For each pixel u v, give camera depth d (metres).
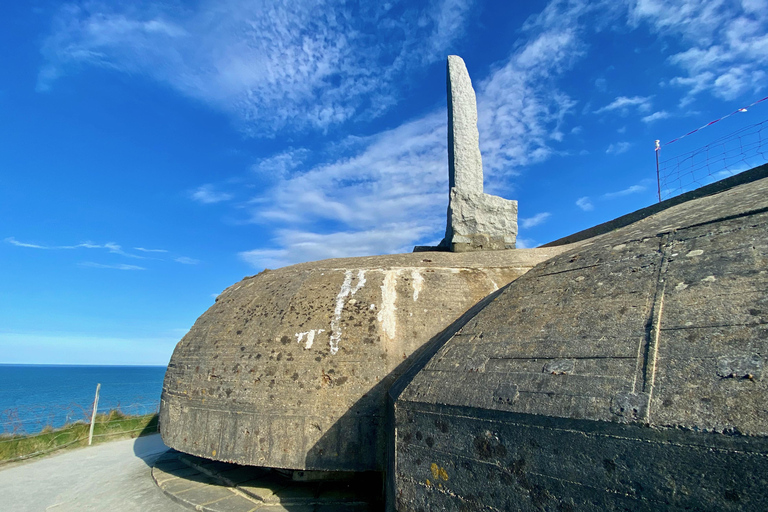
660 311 2.66
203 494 5.83
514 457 2.70
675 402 2.15
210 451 5.37
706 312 2.46
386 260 6.95
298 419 4.99
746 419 1.89
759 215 2.93
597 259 3.67
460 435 3.09
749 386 1.99
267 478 6.21
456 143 9.38
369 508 5.18
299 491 5.66
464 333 3.93
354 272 6.37
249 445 5.09
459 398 3.17
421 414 3.47
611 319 2.86
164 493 6.05
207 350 6.11
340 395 5.00
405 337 5.36
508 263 6.61
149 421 11.67
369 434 4.82
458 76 9.71
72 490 6.44
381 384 5.01
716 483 1.90
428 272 6.28
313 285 6.24
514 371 3.02
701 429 1.98
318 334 5.45
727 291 2.51
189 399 5.86
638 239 3.63
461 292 5.93
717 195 4.37
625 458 2.20
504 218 8.88
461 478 3.01
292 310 5.88
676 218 3.82
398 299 5.77
